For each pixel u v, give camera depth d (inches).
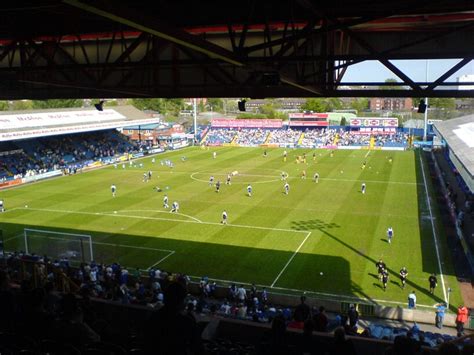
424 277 1172.5
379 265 1158.3
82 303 381.4
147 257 1330.0
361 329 896.9
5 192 2316.7
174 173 2785.4
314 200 2020.2
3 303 327.9
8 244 1409.9
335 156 3427.7
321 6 492.1
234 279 1170.0
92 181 2578.7
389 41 602.2
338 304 997.8
